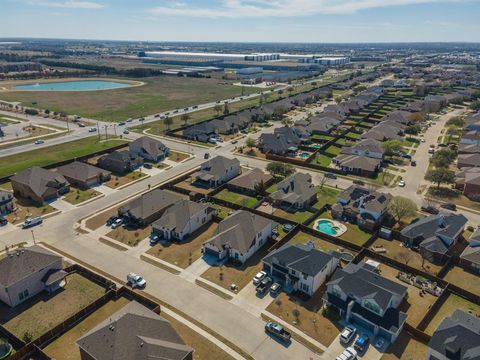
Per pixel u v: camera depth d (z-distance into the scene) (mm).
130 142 134375
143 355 41875
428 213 84000
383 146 124000
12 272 55000
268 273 62250
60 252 68188
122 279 61031
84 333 49812
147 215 78125
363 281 52688
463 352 42750
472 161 109938
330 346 47906
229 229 69188
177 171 109062
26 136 140250
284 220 79062
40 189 88250
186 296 57062
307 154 125625
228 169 102438
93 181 99188
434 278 60156
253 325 51438
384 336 49281
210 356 46281
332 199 91625
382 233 74125
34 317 52750
